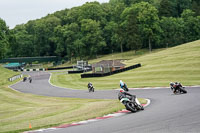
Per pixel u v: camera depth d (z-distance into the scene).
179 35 130.50
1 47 105.88
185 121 12.45
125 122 13.54
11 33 123.06
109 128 12.39
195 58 60.56
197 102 18.64
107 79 61.62
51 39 157.12
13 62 152.62
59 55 161.38
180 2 163.75
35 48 164.88
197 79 42.56
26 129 14.19
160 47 141.50
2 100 43.56
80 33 150.75
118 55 138.50
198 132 10.36
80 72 92.25
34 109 28.17
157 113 15.47
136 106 17.19
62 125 14.62
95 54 151.62
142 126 12.18
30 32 185.00
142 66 70.12
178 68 54.47
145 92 34.00
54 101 36.72
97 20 158.38
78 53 148.50
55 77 85.44
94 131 12.05
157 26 129.62
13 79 86.00
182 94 26.44
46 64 165.50
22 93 52.34
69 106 26.34
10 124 17.78
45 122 16.64
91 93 41.41
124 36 133.75
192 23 131.50
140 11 137.00
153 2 161.50
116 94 36.25
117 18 157.00
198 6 143.50
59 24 169.50
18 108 32.12
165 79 47.38
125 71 68.62
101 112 17.92
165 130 11.07
